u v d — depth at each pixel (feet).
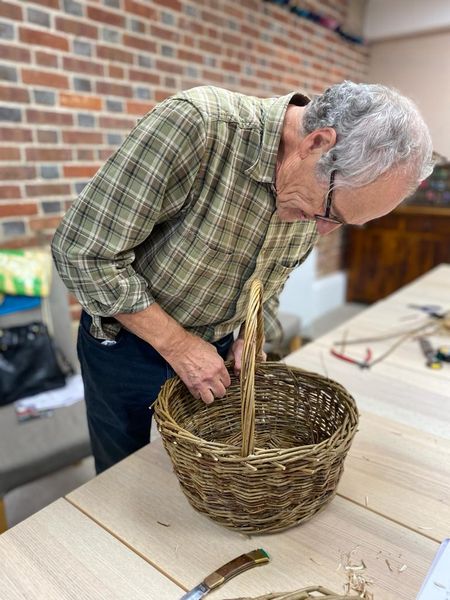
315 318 11.93
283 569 2.04
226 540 2.21
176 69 7.25
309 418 2.91
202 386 2.82
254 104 2.58
